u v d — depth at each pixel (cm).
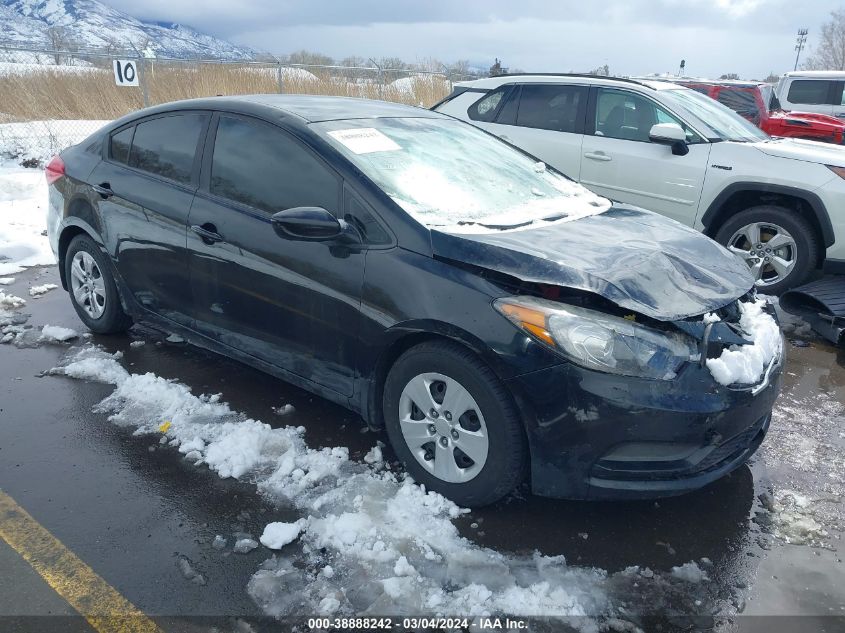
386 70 1594
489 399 266
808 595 248
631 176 648
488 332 261
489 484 273
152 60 1353
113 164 420
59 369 402
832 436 367
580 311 260
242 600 234
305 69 1550
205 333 377
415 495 290
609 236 320
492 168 376
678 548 271
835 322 492
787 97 1462
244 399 378
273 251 325
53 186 461
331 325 310
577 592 244
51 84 1308
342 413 366
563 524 281
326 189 315
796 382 439
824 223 559
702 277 299
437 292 275
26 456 315
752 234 602
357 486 297
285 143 334
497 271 270
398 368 293
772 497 308
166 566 248
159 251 383
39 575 243
